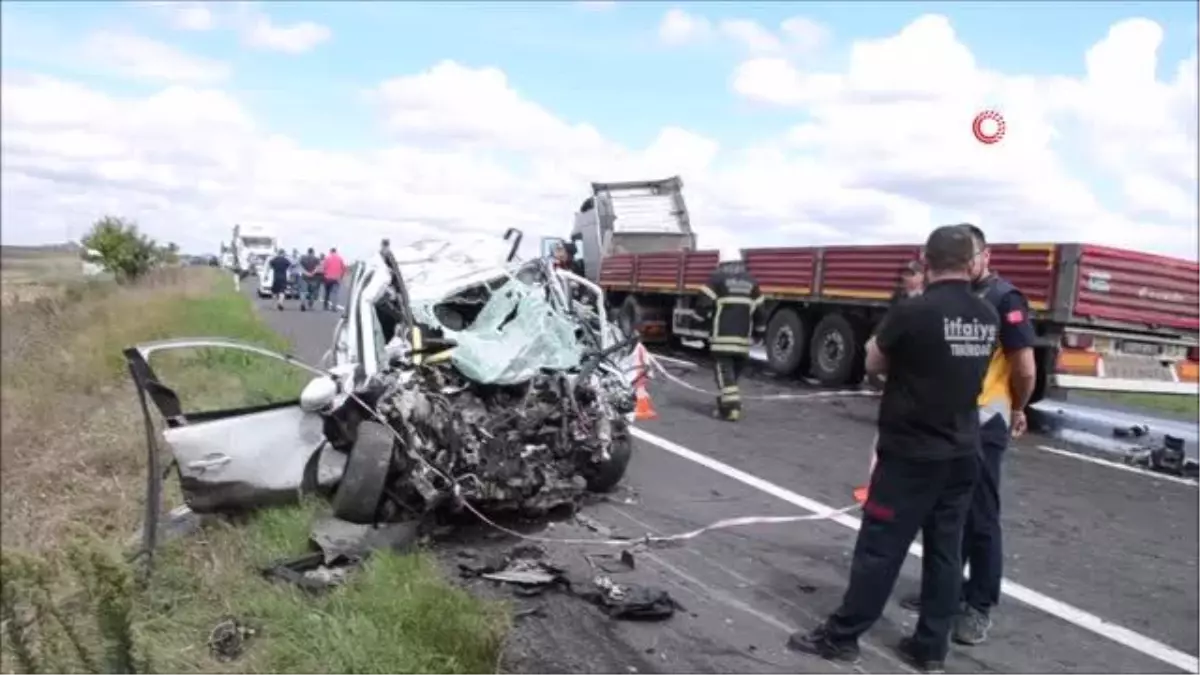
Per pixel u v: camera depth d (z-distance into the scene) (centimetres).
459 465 573
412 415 553
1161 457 891
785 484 770
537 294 692
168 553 506
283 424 561
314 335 1827
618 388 684
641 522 647
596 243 1970
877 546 434
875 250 1212
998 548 472
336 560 494
